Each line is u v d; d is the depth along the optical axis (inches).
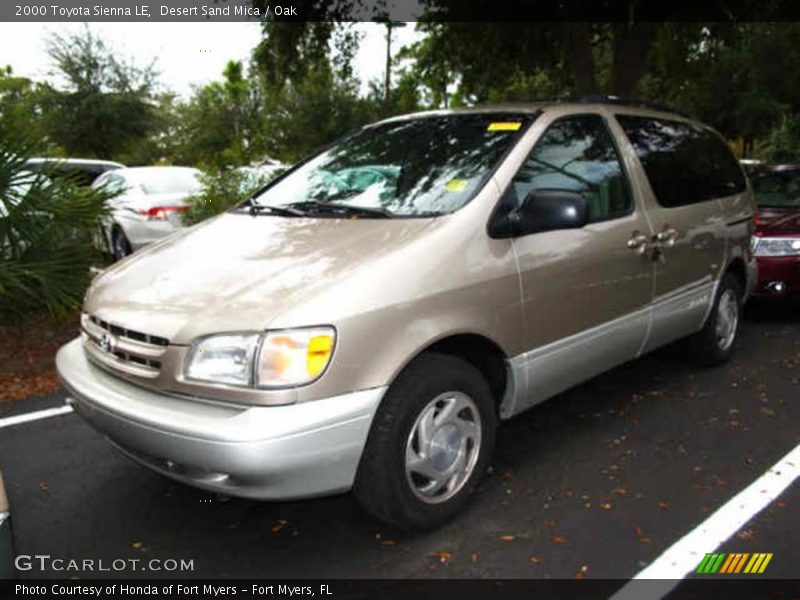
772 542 127.6
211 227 155.7
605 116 175.9
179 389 114.0
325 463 111.4
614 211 167.0
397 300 118.8
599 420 181.8
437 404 128.9
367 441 120.0
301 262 125.0
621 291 164.2
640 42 426.9
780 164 329.4
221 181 357.7
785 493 144.3
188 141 1108.5
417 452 126.0
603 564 122.2
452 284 126.6
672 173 190.5
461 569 121.7
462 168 147.9
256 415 107.7
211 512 141.9
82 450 170.1
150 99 1079.0
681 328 192.4
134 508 143.7
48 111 999.6
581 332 154.6
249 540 132.2
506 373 141.6
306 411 109.0
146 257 144.6
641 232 169.5
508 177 143.7
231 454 106.0
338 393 112.1
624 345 169.3
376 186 154.8
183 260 136.3
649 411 187.0
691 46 513.3
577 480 150.6
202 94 1117.1
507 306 136.2
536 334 143.6
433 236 129.0
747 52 936.9
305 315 110.4
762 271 263.6
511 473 154.0
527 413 186.5
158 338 116.6
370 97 841.5
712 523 133.6
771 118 1061.8
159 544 131.6
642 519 135.3
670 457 160.7
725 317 217.2
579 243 151.6
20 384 215.8
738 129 1119.0
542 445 167.8
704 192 202.8
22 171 248.4
